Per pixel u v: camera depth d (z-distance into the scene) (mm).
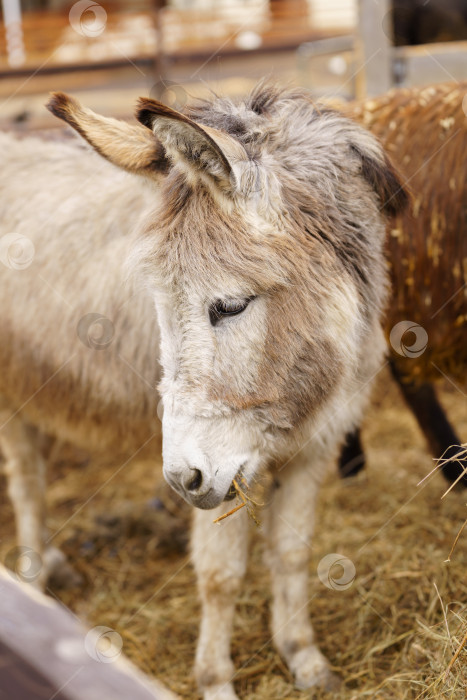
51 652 920
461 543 2682
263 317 1733
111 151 1853
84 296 2424
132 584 2980
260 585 2781
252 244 1688
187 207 1714
